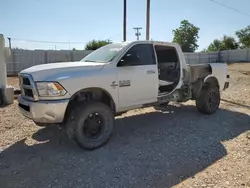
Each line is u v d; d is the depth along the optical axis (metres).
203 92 6.55
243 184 3.16
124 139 4.91
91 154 4.21
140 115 6.73
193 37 60.88
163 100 5.76
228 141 4.75
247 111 7.17
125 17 17.41
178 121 6.12
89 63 4.78
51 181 3.33
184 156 4.07
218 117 6.49
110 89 4.62
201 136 5.04
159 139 4.89
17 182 3.31
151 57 5.36
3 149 4.41
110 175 3.48
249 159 3.90
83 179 3.38
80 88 4.25
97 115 4.46
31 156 4.12
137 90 5.05
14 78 18.53
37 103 4.07
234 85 12.70
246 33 59.44
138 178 3.38
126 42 5.25
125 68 4.87
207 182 3.23
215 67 6.77
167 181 3.28
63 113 4.11
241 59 38.84
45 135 5.10
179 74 6.09
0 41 7.98
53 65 4.52
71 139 4.34
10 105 7.88
